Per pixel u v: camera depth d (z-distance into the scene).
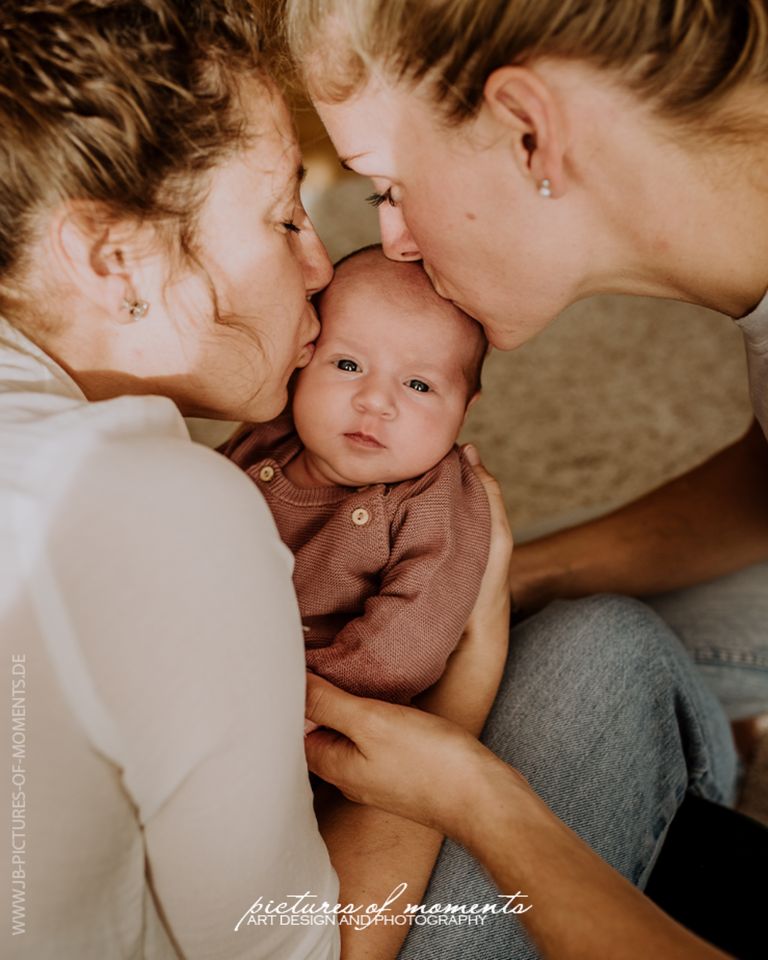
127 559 0.60
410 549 1.11
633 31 0.74
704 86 0.77
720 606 1.45
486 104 0.81
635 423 2.33
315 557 1.14
